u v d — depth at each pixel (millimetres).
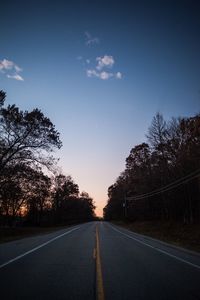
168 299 7727
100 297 7789
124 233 39750
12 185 37875
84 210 162500
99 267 12258
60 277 10180
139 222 76500
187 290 8641
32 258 14594
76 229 50656
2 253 16562
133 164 70875
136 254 16953
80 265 12703
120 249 19500
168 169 50812
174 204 53844
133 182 75812
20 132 36719
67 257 15109
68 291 8375
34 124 36500
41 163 38312
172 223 51219
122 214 109062
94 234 35562
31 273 10797
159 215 72438
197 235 31875
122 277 10398
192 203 51750
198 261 14375
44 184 41500
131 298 7797
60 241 25016
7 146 36562
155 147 50094
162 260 14609
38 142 37531
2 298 7656
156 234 39906
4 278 9961
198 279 10133
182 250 19422
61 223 100688
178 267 12531
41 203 82750
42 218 97938
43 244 22203
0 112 36125
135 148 70438
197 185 47625
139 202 76250
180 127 47250
